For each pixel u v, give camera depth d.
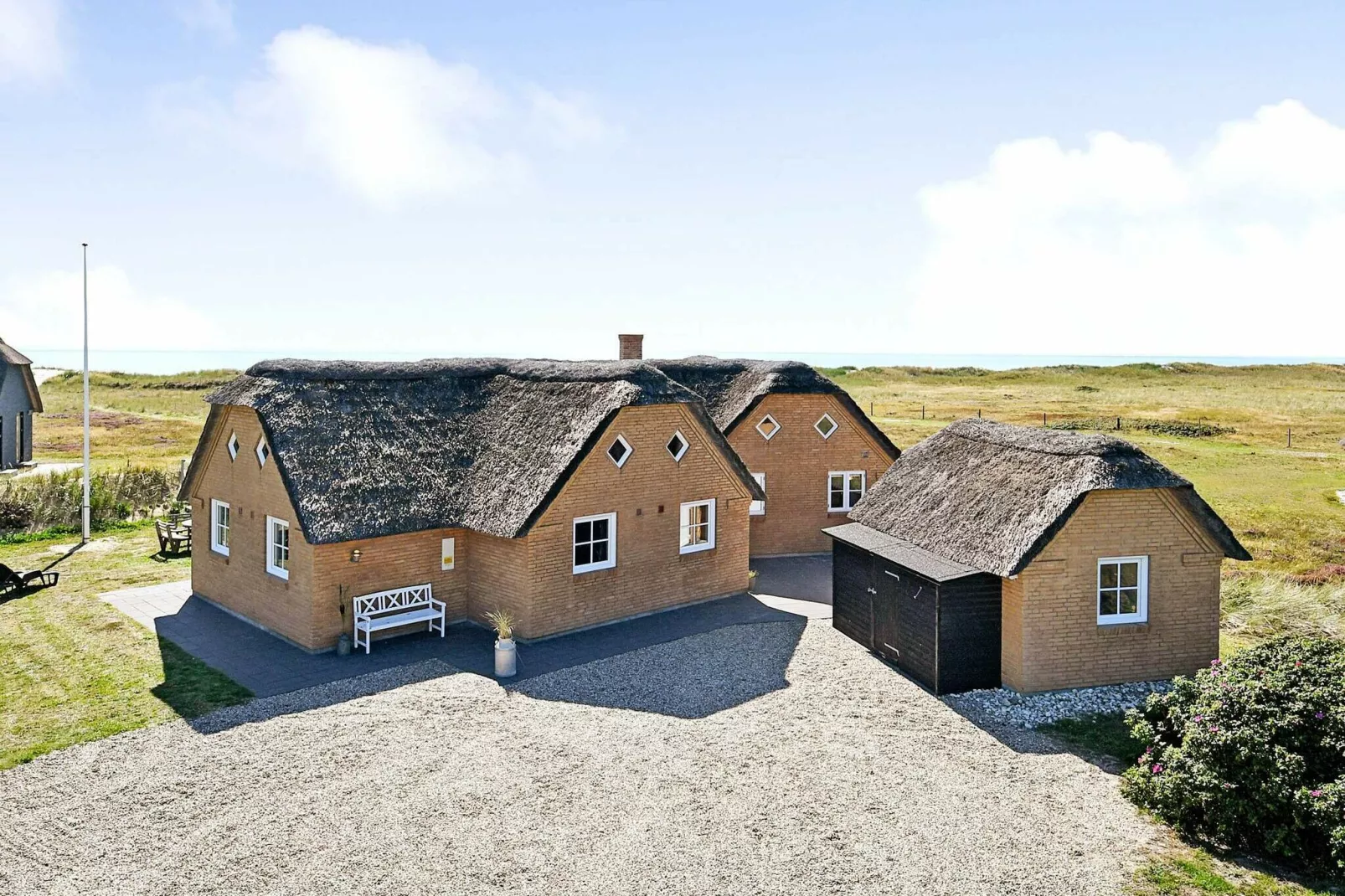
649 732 13.30
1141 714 11.95
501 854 9.76
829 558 27.36
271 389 17.88
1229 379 109.19
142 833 10.11
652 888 9.14
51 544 26.97
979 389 97.00
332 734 13.02
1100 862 9.70
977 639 15.26
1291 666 10.79
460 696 14.64
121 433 58.47
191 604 20.44
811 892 9.10
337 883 9.18
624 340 28.97
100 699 14.30
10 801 10.84
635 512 19.56
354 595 17.34
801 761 12.32
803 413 27.48
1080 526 14.91
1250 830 9.97
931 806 11.02
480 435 20.20
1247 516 31.17
